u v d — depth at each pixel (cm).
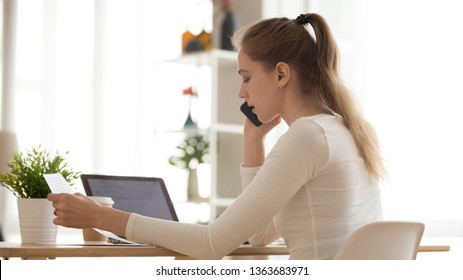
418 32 527
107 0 644
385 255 212
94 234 261
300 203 224
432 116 514
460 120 503
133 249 207
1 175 235
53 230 232
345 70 559
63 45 635
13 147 550
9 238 595
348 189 223
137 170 636
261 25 239
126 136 640
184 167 580
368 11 554
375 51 548
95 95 634
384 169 238
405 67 530
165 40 654
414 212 516
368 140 233
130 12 650
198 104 627
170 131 565
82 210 211
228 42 536
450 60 509
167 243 212
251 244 266
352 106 234
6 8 627
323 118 225
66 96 632
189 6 655
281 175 213
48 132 623
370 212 233
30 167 234
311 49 237
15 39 624
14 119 618
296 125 220
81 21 642
